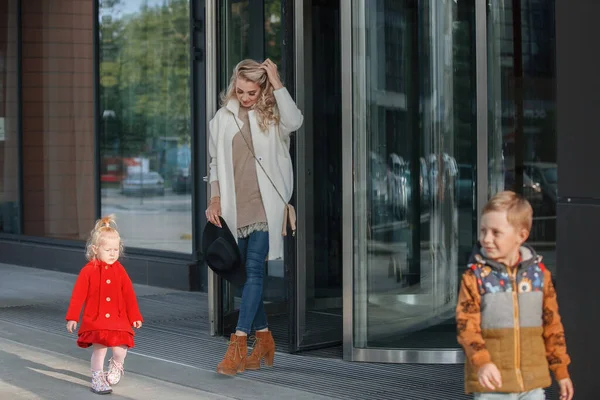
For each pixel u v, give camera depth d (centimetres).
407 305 803
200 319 1029
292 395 689
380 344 802
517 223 446
